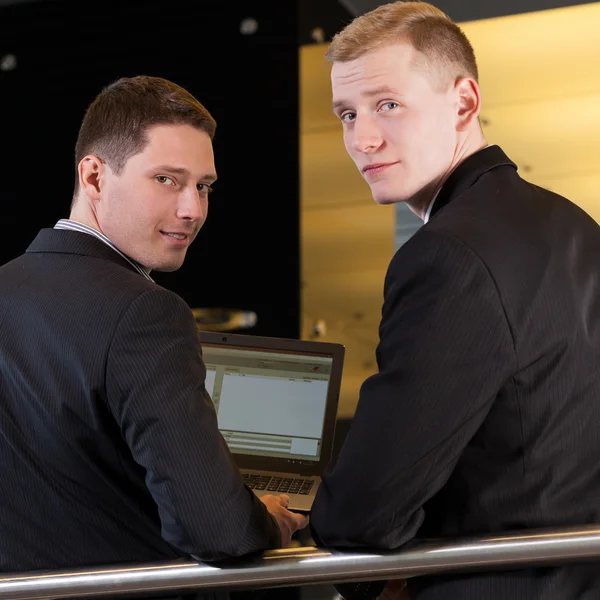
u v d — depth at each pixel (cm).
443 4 459
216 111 505
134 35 523
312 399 233
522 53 476
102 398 164
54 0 535
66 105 534
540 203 168
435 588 161
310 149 493
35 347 170
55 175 534
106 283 171
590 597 157
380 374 154
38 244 185
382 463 150
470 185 170
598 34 457
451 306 150
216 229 502
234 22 503
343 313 499
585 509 155
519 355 151
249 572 160
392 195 176
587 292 162
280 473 229
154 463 160
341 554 157
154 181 187
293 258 492
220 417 235
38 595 159
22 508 172
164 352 164
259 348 238
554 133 505
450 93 176
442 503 162
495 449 156
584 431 156
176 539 161
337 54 177
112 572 160
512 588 155
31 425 171
